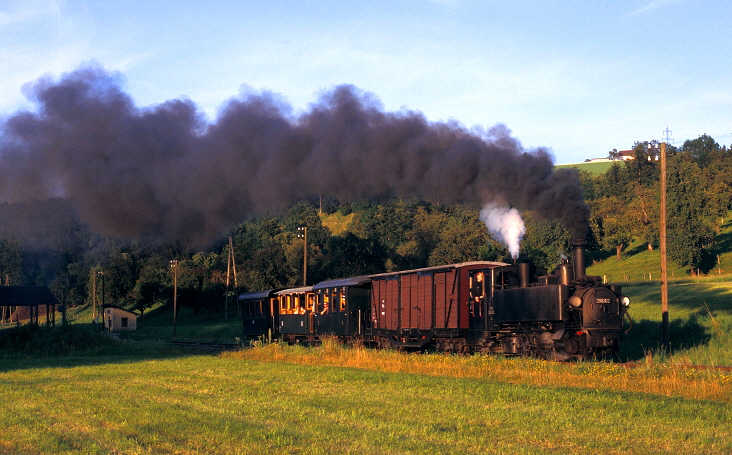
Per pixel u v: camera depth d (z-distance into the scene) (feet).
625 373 50.96
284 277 240.73
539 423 34.01
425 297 81.61
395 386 51.31
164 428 33.17
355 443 29.53
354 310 96.78
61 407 42.09
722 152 421.59
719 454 27.89
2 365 83.15
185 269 258.16
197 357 89.04
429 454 27.53
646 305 112.78
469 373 57.77
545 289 64.80
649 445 29.45
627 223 270.46
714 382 44.65
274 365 73.26
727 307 98.58
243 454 27.91
